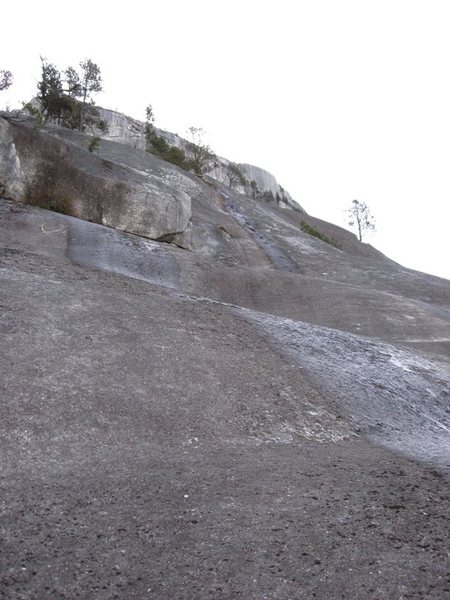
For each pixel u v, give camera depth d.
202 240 21.80
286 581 2.71
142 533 3.04
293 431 5.36
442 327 12.78
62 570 2.63
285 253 24.42
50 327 6.28
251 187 77.56
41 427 4.32
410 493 3.99
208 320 8.38
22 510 3.15
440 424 6.66
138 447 4.38
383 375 7.86
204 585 2.62
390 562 2.94
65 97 32.09
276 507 3.52
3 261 8.95
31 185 16.02
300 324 9.95
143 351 6.23
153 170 29.97
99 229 15.86
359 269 22.64
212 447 4.63
